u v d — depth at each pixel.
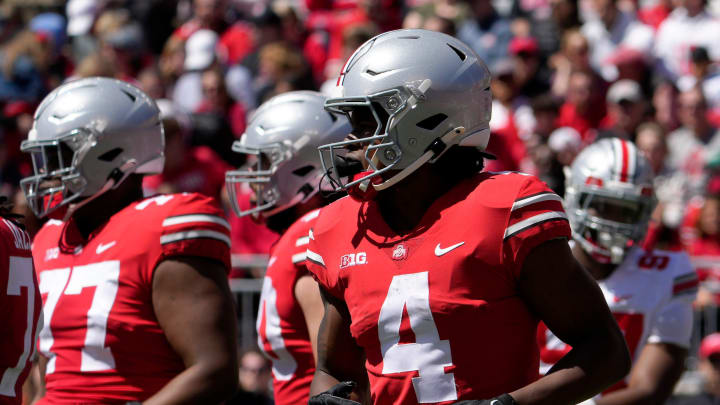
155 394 10.42
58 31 31.64
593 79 27.41
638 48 30.03
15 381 9.76
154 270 10.44
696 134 26.16
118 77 27.22
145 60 28.89
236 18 31.83
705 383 19.03
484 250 8.25
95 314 10.50
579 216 13.48
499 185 8.41
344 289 8.97
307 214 12.12
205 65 28.14
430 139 8.59
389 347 8.55
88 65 25.84
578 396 8.09
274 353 12.12
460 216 8.40
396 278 8.52
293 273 11.84
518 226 8.19
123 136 11.07
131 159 11.16
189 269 10.38
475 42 30.86
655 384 13.15
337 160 9.19
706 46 30.11
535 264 8.19
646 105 26.33
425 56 8.64
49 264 11.16
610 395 13.04
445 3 31.66
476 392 8.30
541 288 8.23
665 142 24.97
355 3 32.53
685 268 13.68
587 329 8.23
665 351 13.37
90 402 10.47
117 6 31.97
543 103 25.27
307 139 12.79
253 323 20.19
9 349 9.63
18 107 25.53
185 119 22.72
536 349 8.62
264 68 27.61
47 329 10.80
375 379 8.69
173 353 10.58
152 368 10.51
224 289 10.52
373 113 8.55
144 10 32.81
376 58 8.70
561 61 29.00
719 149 25.28
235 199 12.99
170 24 33.28
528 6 32.84
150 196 11.14
